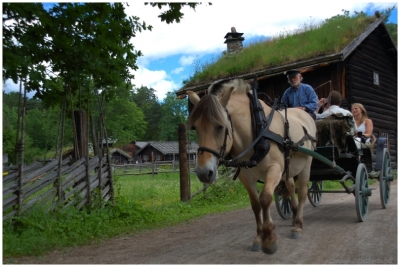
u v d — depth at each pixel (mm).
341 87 13969
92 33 6133
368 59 16281
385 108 17750
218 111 3725
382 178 7039
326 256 4133
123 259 4266
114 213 6734
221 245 4840
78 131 6969
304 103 6094
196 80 17234
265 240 3996
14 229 5242
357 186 5910
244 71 15656
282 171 4445
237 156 4059
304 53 14328
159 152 55031
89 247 4906
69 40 5875
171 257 4309
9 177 5367
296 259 4055
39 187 5848
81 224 5762
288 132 4621
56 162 6164
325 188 11344
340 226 5750
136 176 23766
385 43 17750
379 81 17219
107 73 6719
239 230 5836
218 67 17031
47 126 39750
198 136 3764
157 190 12789
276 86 15430
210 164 3643
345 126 6047
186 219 7043
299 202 5332
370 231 5305
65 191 6430
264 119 4328
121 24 6656
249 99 4414
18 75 5281
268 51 16203
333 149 5723
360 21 15969
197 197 9398
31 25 5461
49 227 5367
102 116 7395
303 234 5293
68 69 6289
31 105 45094
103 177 7297
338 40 14141
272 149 4305
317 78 14555
